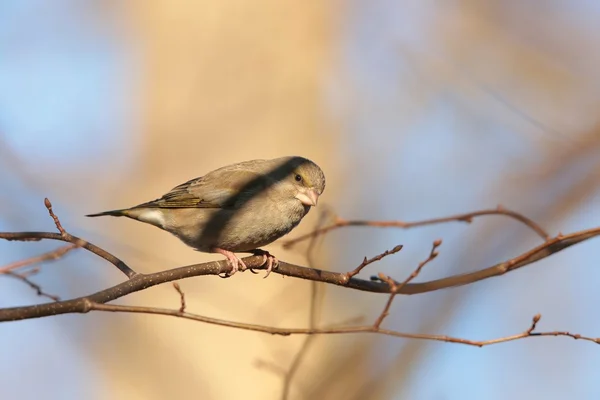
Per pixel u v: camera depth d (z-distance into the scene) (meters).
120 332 13.88
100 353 14.08
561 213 15.58
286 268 9.81
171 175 14.28
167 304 13.63
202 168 14.20
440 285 9.41
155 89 14.55
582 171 15.82
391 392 13.89
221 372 13.17
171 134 14.36
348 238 15.73
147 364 13.54
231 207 10.95
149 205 11.20
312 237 12.05
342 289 14.79
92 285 14.61
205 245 11.23
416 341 14.27
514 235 15.37
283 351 13.24
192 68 14.48
